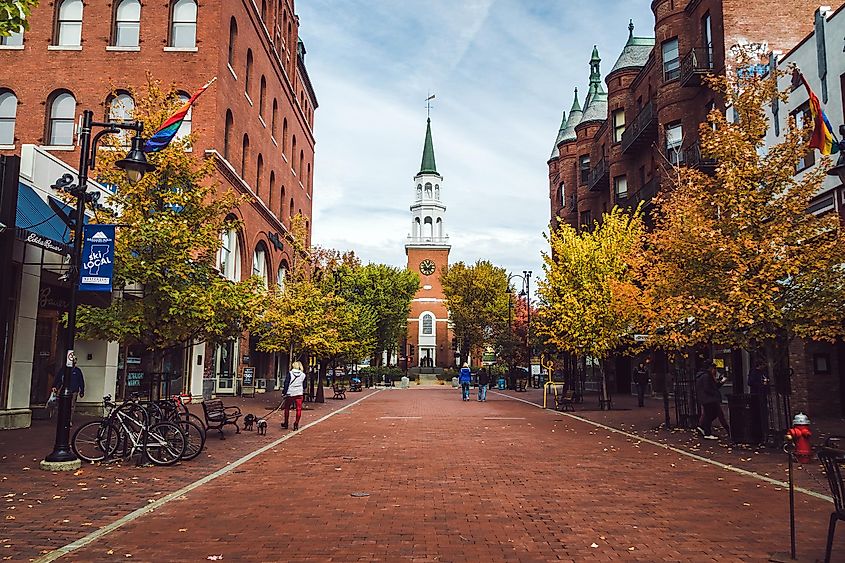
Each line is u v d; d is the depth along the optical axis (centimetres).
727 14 2555
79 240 1166
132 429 1172
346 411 2547
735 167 1459
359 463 1193
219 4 2934
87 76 2916
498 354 5722
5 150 2888
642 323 1791
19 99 2920
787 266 1313
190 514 793
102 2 2956
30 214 1513
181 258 1392
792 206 1403
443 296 9606
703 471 1120
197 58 2902
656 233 1602
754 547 664
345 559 616
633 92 3900
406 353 9231
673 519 778
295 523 750
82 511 802
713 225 1455
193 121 2848
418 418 2206
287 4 4525
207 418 1541
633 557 628
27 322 1684
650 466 1174
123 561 605
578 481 1021
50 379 2028
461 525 745
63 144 2914
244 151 3462
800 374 2080
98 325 1373
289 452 1339
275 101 4166
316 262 4372
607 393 2661
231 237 3212
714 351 2583
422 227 9850
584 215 4741
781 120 2111
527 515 795
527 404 3094
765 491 946
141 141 1206
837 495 604
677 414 1903
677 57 3041
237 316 1534
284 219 4469
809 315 1334
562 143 5316
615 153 3988
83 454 1173
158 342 1449
